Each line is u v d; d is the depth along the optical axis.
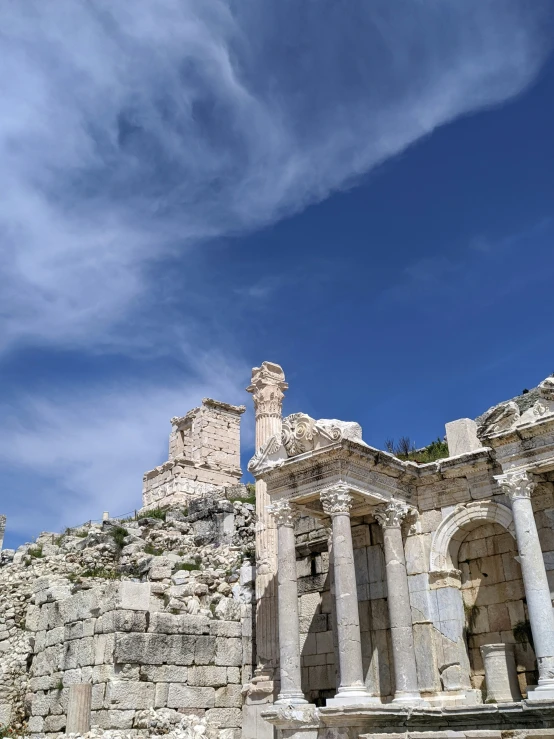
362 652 23.11
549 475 20.62
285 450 23.28
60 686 25.95
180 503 44.59
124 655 24.00
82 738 22.33
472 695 20.66
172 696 24.73
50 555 35.91
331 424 21.97
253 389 30.03
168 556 32.16
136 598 25.19
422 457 40.78
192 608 27.02
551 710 16.91
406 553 23.06
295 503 22.98
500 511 21.50
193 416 52.41
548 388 19.53
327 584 25.81
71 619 26.72
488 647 20.30
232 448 52.47
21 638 29.44
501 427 20.33
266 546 27.05
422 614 22.17
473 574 22.44
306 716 20.09
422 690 21.36
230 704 26.20
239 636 27.48
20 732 26.97
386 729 19.56
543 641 17.98
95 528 38.59
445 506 22.89
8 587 32.09
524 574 18.88
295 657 21.28
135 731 23.17
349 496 21.52
